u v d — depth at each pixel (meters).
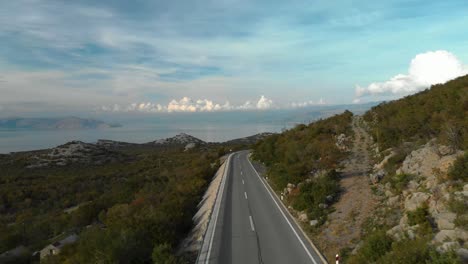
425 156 23.22
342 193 26.64
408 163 24.30
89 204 64.25
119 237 19.16
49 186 96.94
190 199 39.84
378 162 32.50
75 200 86.12
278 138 66.31
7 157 153.88
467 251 11.74
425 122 31.98
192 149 154.38
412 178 21.97
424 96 44.78
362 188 26.39
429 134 30.25
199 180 52.12
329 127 58.69
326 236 20.44
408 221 16.11
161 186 69.88
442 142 23.08
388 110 49.75
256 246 19.56
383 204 21.69
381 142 37.88
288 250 18.72
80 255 20.50
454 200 14.92
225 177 48.12
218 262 17.41
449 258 11.18
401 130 34.50
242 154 86.06
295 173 34.69
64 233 56.94
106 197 74.31
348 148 43.19
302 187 29.06
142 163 131.62
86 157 152.12
